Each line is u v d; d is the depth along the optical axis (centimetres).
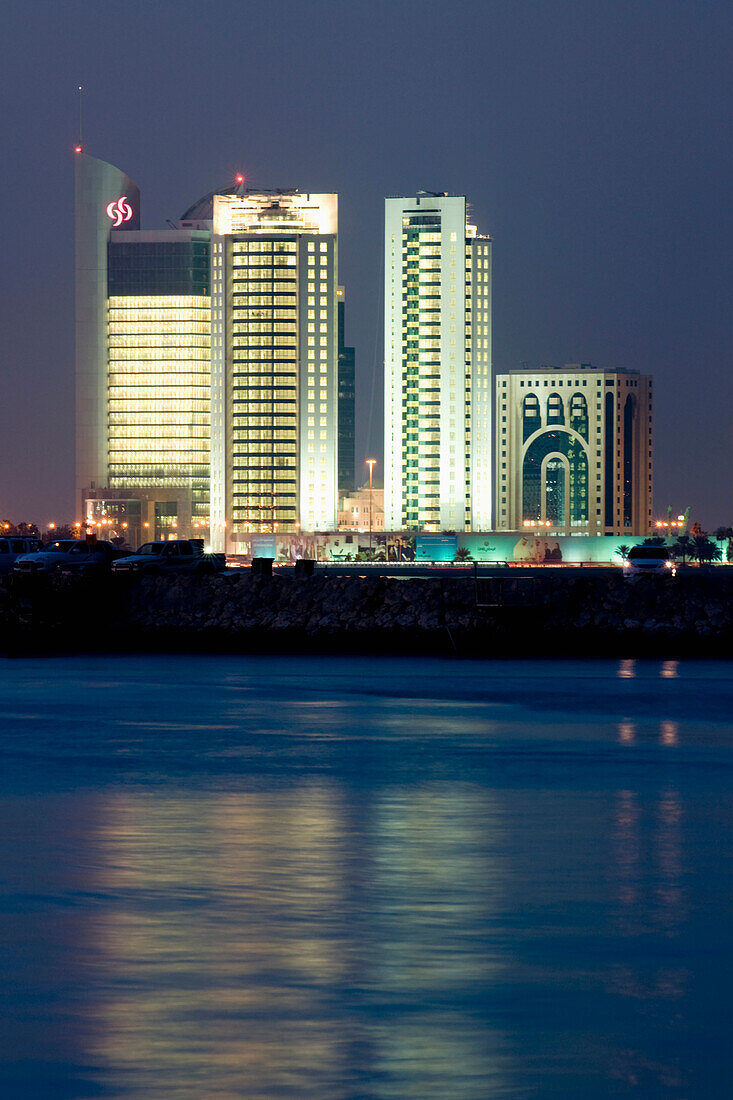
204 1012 3591
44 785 7588
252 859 5512
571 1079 3161
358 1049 3334
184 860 5481
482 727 10344
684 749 9138
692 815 6606
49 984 3816
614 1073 3194
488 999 3706
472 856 5594
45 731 10062
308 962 4038
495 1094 3078
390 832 6141
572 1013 3597
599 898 4850
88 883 5059
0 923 4469
